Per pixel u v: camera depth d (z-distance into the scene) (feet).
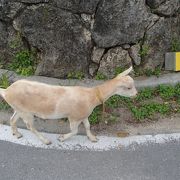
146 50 6.57
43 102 5.04
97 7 6.13
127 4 6.12
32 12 6.28
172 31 6.93
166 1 6.37
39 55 6.68
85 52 6.48
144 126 5.72
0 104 6.10
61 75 6.64
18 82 5.14
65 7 6.14
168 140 5.48
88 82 6.51
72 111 5.10
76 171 4.92
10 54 6.78
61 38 6.39
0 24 6.59
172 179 4.80
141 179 4.80
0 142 5.43
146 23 6.38
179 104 6.17
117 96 6.21
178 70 6.80
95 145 5.37
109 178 4.81
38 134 5.39
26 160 5.10
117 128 5.68
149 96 6.30
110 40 6.34
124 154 5.22
